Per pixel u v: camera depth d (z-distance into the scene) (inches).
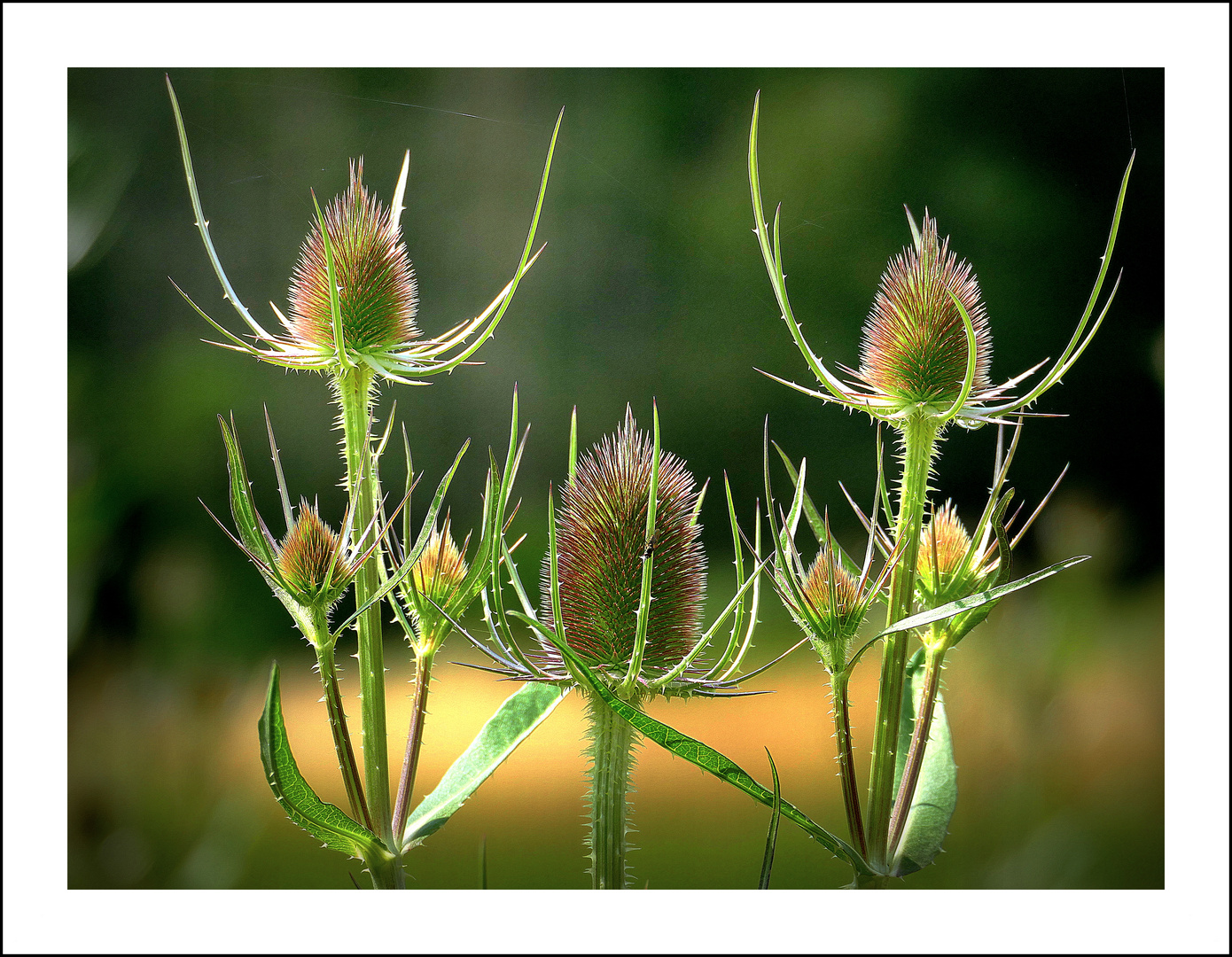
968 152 116.6
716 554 101.2
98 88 96.7
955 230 117.3
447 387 115.0
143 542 106.4
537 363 119.7
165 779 73.9
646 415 120.5
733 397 120.0
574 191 124.0
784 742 74.6
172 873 67.6
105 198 96.3
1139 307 112.7
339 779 71.9
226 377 114.6
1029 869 69.6
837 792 68.0
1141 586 105.9
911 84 118.7
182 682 89.3
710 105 125.6
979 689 84.4
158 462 111.0
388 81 116.8
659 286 123.6
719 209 124.6
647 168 126.3
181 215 106.0
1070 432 113.8
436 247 118.3
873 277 119.1
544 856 61.0
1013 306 115.2
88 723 80.6
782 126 124.0
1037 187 114.0
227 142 107.9
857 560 80.1
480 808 65.7
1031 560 110.3
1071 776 77.2
